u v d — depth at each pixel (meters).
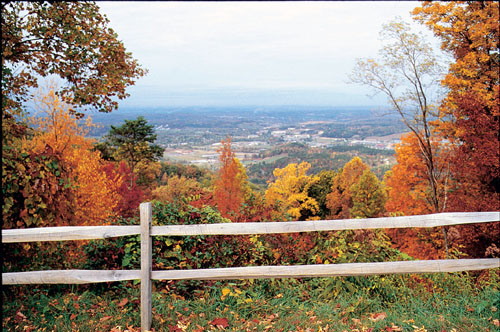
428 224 3.64
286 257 5.79
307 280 5.24
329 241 5.70
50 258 5.40
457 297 4.45
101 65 8.28
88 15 7.61
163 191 33.53
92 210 18.50
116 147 35.41
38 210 5.18
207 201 6.27
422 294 4.71
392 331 3.61
